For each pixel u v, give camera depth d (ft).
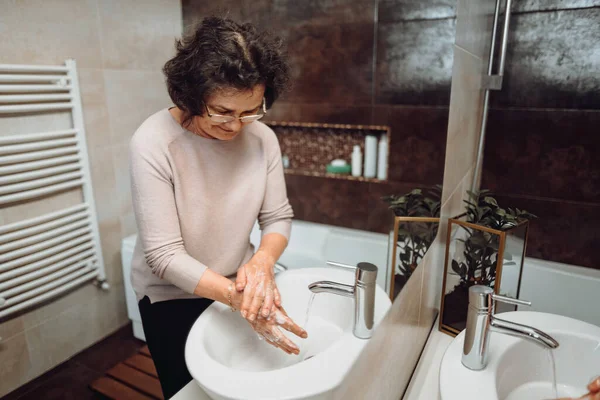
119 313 2.54
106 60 2.36
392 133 5.74
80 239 2.34
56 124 2.16
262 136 3.38
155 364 2.48
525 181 6.35
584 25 5.49
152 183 2.51
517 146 6.28
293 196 5.40
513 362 3.29
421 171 5.69
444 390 2.84
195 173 2.80
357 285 2.51
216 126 2.54
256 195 3.21
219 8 2.86
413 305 3.52
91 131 2.35
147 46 2.57
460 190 5.10
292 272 3.26
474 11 4.35
